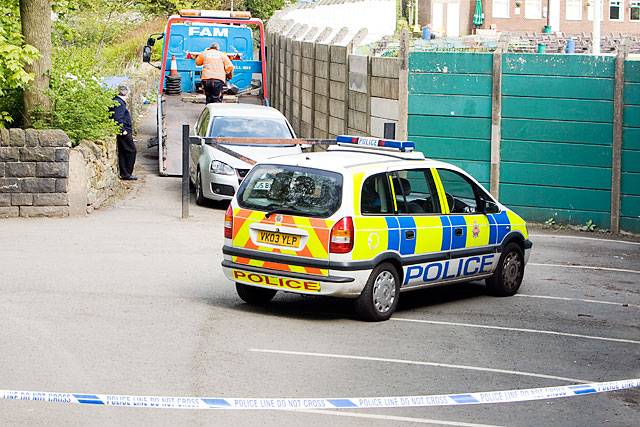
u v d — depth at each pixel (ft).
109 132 104.88
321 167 59.00
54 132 94.84
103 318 57.52
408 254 60.90
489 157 104.06
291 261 58.18
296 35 153.38
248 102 145.89
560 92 101.76
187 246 82.07
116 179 110.73
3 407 41.19
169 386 45.06
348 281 57.47
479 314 63.77
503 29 368.68
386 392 45.62
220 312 60.49
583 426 41.91
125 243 82.38
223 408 42.09
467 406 43.98
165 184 117.60
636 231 101.19
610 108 100.83
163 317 58.44
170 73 144.87
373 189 59.41
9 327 54.70
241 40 147.02
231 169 101.91
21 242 81.41
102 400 42.57
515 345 55.93
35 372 46.44
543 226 103.76
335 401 43.80
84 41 190.29
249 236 59.77
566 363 52.54
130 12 230.89
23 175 94.63
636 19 374.02
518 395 46.09
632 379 49.73
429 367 50.39
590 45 198.70
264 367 48.91
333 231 57.16
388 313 60.34
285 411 42.09
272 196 59.57
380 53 112.98
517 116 102.99
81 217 95.30
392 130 95.45
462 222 65.05
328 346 53.52
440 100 104.47
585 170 102.06
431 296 69.26
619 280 78.33
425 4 364.79
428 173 63.67
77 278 68.54
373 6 180.04
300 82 142.20
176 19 145.28
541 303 68.23
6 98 101.50
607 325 62.13
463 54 103.40
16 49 95.25
